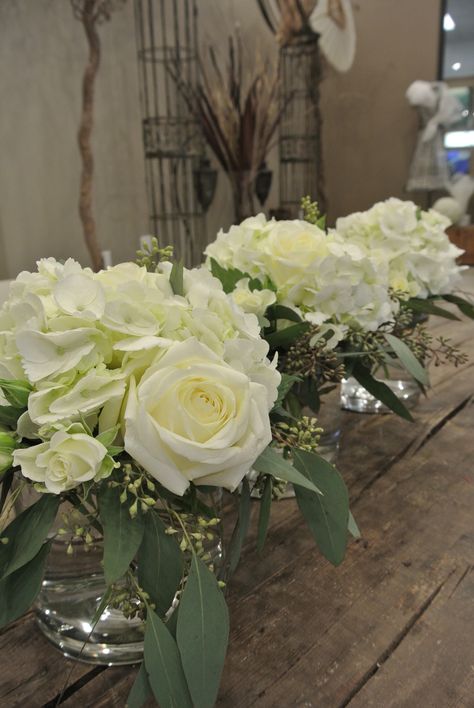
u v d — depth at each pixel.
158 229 4.27
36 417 0.45
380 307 0.88
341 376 0.83
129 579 0.51
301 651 0.62
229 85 4.21
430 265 1.11
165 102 4.19
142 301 0.51
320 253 0.85
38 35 3.37
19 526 0.50
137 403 0.45
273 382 0.54
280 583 0.72
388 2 4.34
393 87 4.51
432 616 0.67
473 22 4.05
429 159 4.17
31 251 3.56
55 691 0.58
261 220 0.96
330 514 0.60
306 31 4.45
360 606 0.68
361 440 1.13
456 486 0.96
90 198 3.55
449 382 1.43
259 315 0.79
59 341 0.47
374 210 1.14
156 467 0.45
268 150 4.46
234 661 0.60
